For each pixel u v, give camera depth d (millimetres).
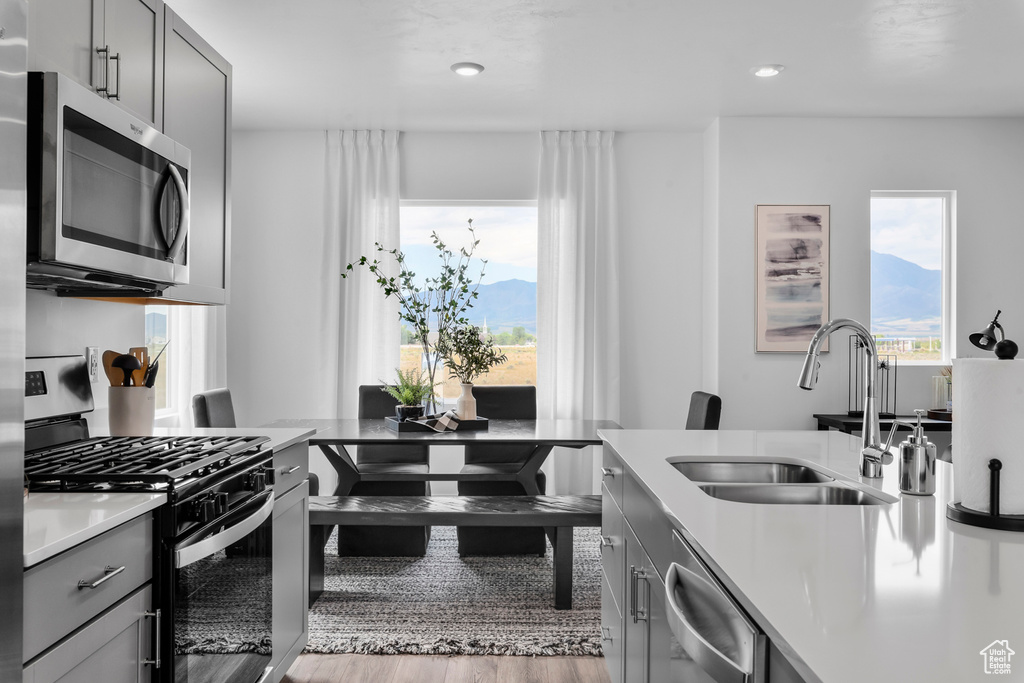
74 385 2281
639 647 1813
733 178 4719
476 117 4715
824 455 2168
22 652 1118
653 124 4879
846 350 4734
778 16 3217
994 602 924
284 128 4984
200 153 2607
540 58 3715
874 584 993
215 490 1798
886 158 4715
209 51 2672
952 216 4781
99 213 1805
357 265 4980
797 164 4711
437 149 5070
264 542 2156
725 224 4727
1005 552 1150
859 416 4512
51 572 1222
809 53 3641
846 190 4711
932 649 780
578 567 3773
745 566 1068
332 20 3254
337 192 5008
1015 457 1294
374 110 4574
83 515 1389
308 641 2832
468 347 3859
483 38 3461
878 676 716
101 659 1378
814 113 4617
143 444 2133
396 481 3969
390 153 5004
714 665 944
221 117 2779
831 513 1406
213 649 1800
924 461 1585
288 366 5066
